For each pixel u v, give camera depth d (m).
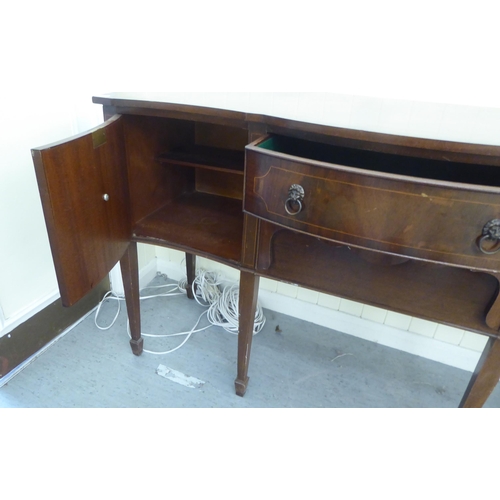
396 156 0.85
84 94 1.11
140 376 1.16
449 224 0.56
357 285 0.78
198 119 0.81
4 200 0.99
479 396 0.80
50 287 1.21
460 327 0.73
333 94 1.11
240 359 1.04
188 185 1.21
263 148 0.69
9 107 0.94
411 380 1.21
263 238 0.82
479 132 0.71
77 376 1.14
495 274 0.65
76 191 0.76
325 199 0.62
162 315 1.41
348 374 1.21
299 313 1.44
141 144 0.97
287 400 1.11
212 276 1.52
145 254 1.53
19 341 1.13
